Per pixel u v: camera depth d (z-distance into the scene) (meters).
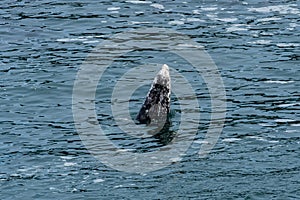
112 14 105.00
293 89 84.88
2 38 98.50
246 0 108.81
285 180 66.50
